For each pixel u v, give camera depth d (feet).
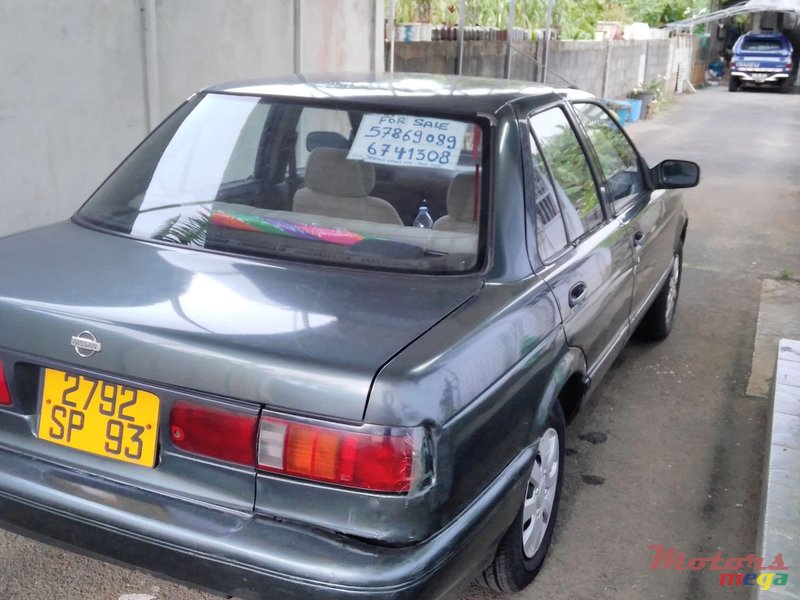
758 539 10.71
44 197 16.97
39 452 7.81
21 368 7.81
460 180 9.32
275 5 23.25
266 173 9.96
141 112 19.03
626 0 88.94
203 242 9.14
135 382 7.35
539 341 8.85
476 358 7.63
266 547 6.88
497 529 8.09
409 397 6.82
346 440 6.78
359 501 6.85
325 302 7.93
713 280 23.02
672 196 16.38
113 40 17.95
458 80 11.41
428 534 7.06
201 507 7.22
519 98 10.55
